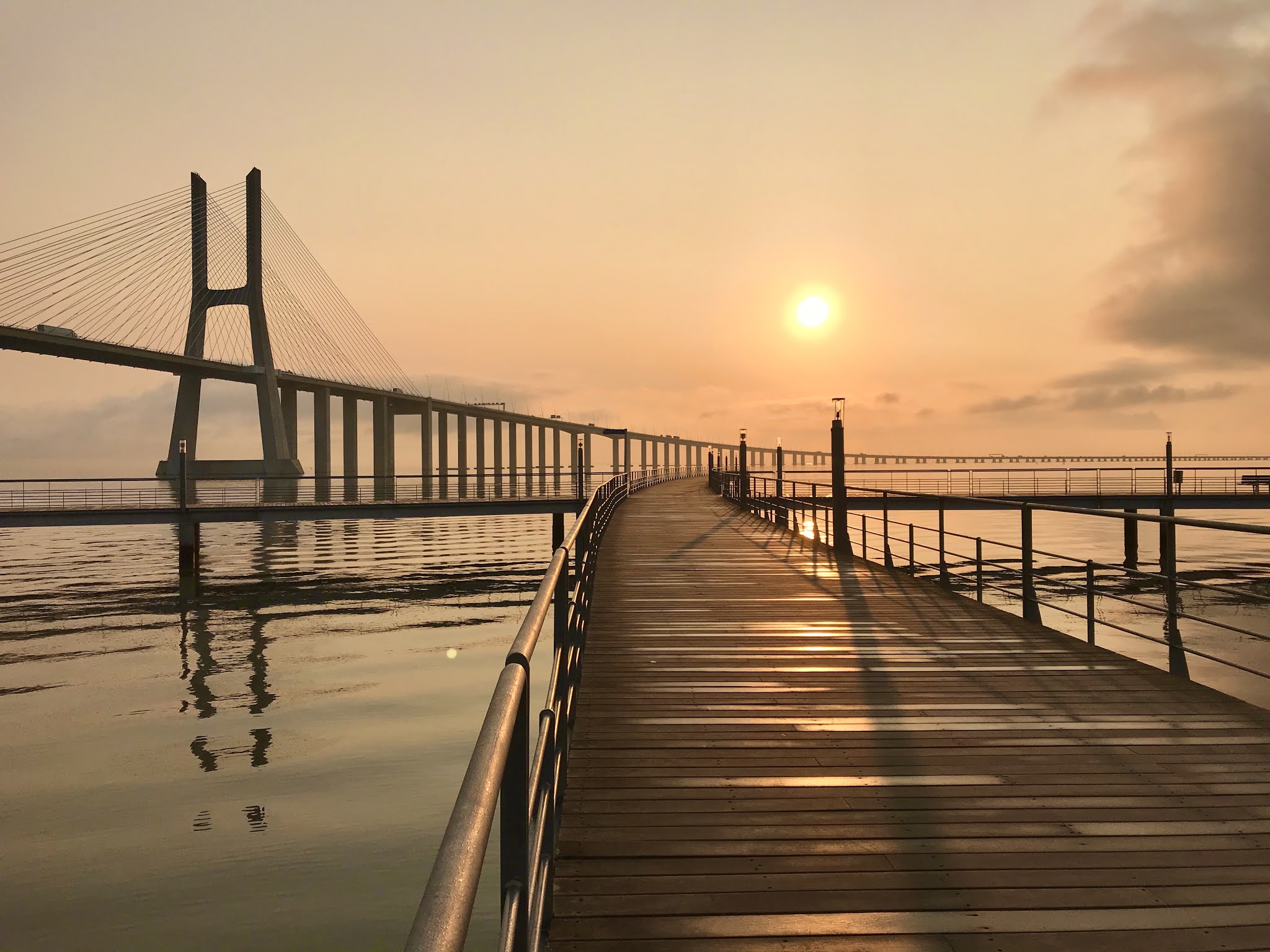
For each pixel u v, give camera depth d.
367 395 117.94
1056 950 3.20
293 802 18.30
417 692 26.97
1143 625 33.00
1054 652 8.30
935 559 55.97
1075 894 3.62
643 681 7.31
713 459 61.59
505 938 1.66
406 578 53.50
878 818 4.42
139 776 20.23
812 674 7.52
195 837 16.69
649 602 11.39
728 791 4.80
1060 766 5.14
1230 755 5.32
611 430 59.69
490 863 13.61
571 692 5.71
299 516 44.78
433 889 0.97
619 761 5.32
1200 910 3.48
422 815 17.38
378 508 45.31
